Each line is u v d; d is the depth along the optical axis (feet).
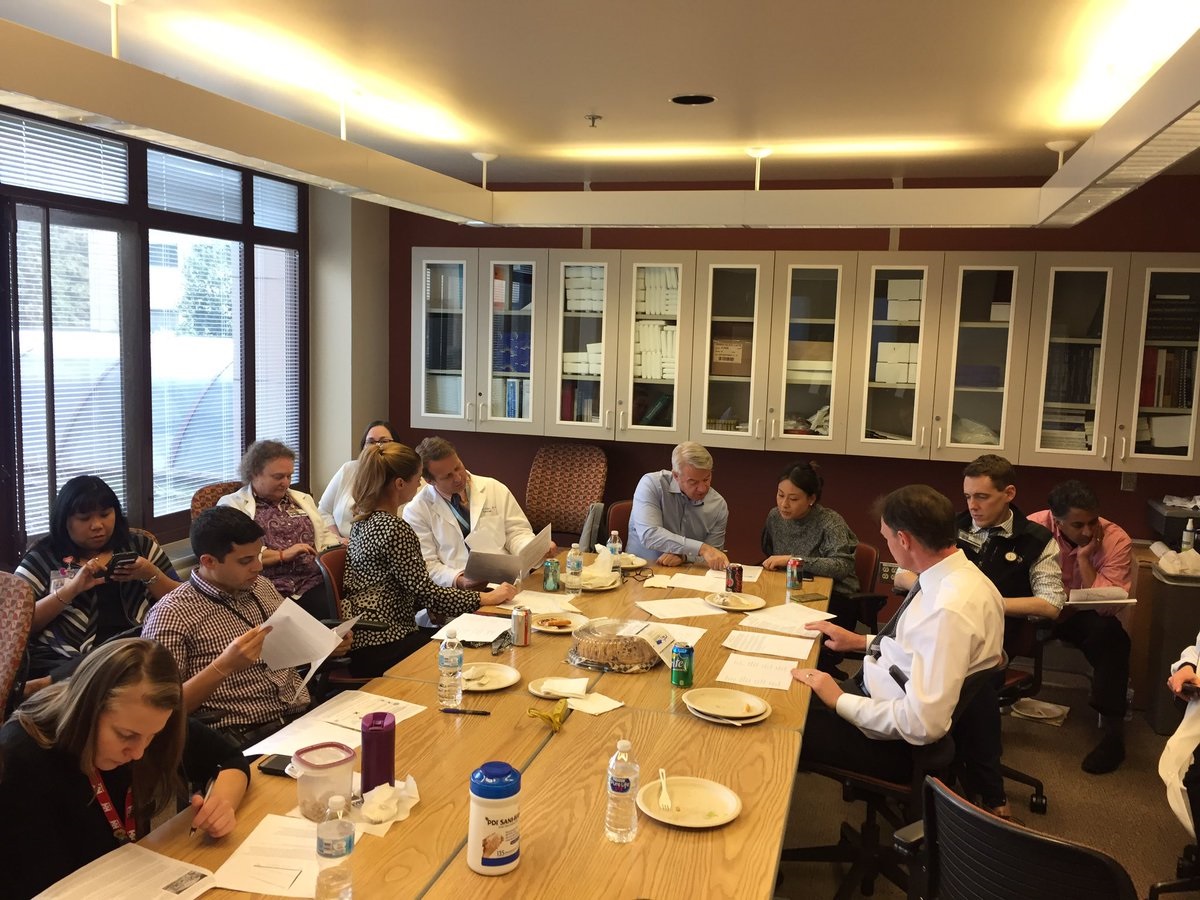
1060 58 9.59
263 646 7.79
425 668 8.64
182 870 5.15
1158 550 14.71
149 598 10.77
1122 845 10.39
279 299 18.07
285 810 5.91
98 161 13.46
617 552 13.19
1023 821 10.93
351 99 12.16
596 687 8.27
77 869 5.36
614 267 17.58
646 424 17.89
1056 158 14.55
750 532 18.66
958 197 13.53
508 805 5.19
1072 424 15.87
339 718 7.35
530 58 10.12
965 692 7.73
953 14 8.43
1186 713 8.96
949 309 16.10
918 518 7.93
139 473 14.57
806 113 12.16
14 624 8.47
